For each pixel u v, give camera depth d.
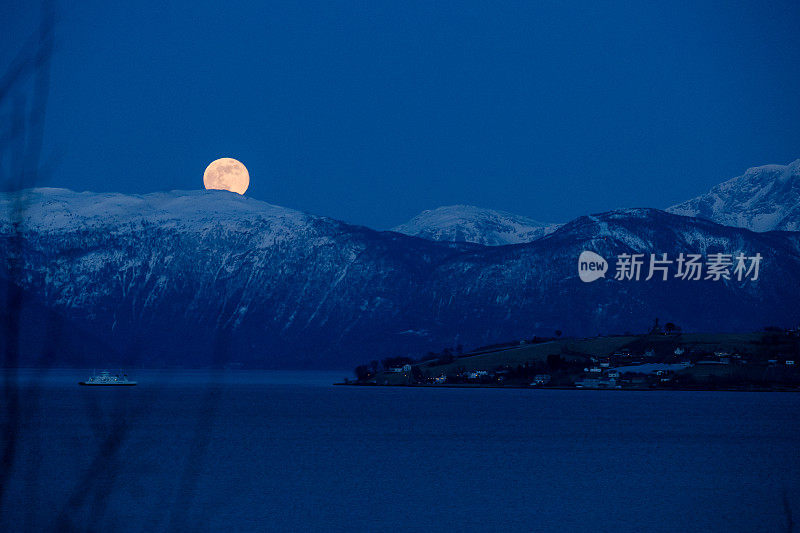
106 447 13.36
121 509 116.31
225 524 116.19
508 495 150.62
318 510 130.75
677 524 122.25
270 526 116.69
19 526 74.94
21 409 11.63
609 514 130.62
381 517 126.12
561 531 116.50
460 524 121.44
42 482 113.75
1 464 12.18
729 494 154.00
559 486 163.75
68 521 13.34
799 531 116.81
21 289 10.42
